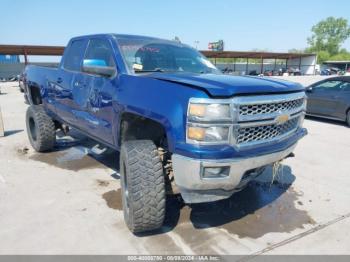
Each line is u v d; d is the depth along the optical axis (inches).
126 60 143.3
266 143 113.1
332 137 298.7
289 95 120.3
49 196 156.0
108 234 123.7
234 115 102.0
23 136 279.6
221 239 122.4
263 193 164.9
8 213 138.3
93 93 154.4
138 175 114.5
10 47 1466.5
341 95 359.3
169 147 108.3
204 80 113.4
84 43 178.9
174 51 167.3
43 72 221.6
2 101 574.2
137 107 119.5
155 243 118.6
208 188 107.7
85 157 217.5
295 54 2591.0
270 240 122.6
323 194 165.3
